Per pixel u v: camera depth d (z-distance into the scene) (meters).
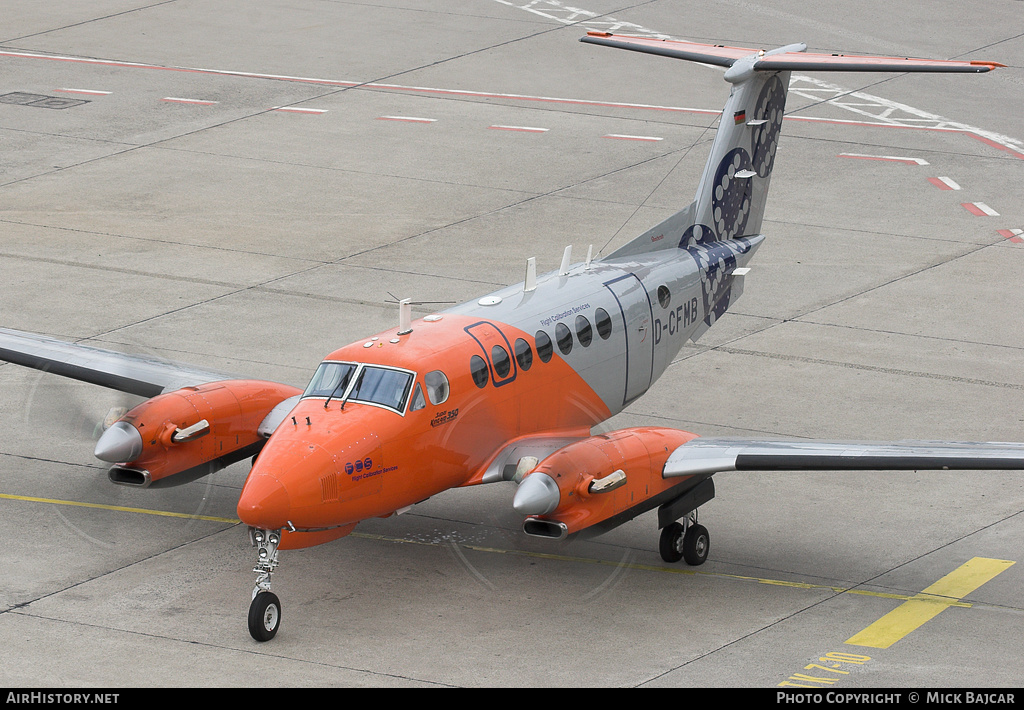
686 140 116.62
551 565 50.66
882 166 110.19
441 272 84.88
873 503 56.34
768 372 70.69
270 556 44.25
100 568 49.50
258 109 124.25
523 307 53.16
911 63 60.12
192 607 46.59
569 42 151.88
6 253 86.81
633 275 58.69
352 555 51.19
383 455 45.59
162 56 142.75
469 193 101.81
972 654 43.50
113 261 86.00
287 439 44.91
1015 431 62.78
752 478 59.25
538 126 120.62
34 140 112.62
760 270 86.94
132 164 107.12
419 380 46.97
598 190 102.69
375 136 116.81
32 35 150.50
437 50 147.75
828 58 63.16
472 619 46.00
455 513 55.38
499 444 50.38
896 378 69.69
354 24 159.00
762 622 45.84
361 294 80.94
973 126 122.56
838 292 83.00
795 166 110.00
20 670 41.75
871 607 47.00
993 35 154.88
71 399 62.53
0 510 54.25
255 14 163.38
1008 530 53.44
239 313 77.44
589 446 45.88
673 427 63.47
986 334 76.12
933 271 86.62
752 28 157.12
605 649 43.84
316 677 41.72
